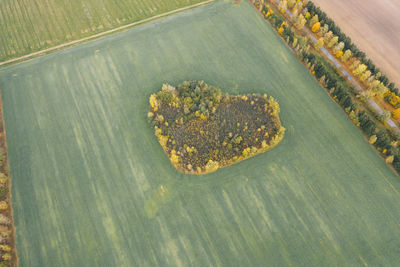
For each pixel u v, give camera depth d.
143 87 59.75
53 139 53.41
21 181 48.94
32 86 60.34
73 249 43.03
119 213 45.81
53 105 57.59
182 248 42.91
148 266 41.59
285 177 48.72
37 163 50.75
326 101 57.12
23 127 54.97
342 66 61.59
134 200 46.94
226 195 47.16
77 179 48.97
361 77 57.84
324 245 43.00
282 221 44.94
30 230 44.47
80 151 51.91
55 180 48.94
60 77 61.47
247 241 43.38
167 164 50.19
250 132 52.94
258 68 62.22
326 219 45.00
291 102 57.22
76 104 57.66
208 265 41.72
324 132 53.34
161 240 43.50
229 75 61.28
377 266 41.41
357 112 53.25
